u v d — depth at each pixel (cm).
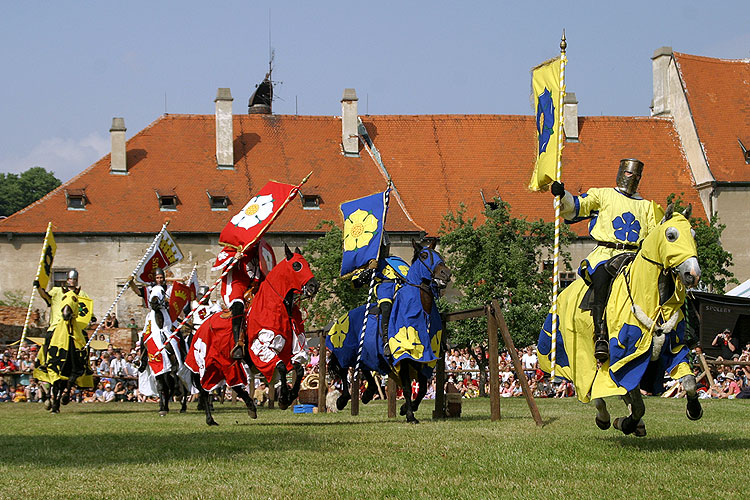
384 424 1455
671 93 6406
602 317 1016
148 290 2023
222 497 745
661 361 1008
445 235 4041
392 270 1530
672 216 993
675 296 981
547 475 847
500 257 3856
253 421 1628
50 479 836
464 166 6159
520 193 6003
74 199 5712
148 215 5694
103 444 1128
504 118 6431
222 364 1479
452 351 3475
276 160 6091
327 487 786
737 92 6259
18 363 3034
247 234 1445
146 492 769
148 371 2036
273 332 1404
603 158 6178
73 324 2175
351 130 6166
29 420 1714
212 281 5650
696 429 1273
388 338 1480
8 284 5559
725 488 773
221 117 6041
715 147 5997
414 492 761
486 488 780
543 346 1162
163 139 6128
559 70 1206
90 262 5597
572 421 1445
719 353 2853
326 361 2130
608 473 852
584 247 5622
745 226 5841
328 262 4775
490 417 1561
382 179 6031
